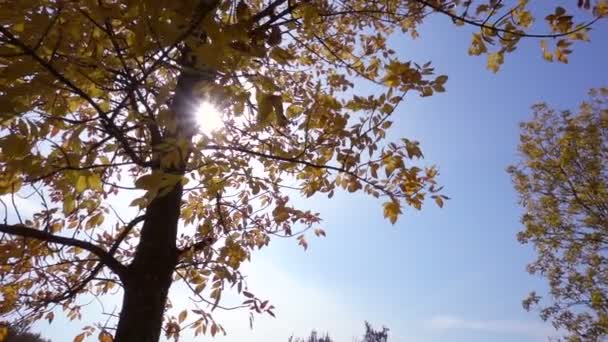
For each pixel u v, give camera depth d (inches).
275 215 157.8
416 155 109.8
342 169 110.7
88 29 56.8
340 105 112.6
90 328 154.6
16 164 61.7
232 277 132.1
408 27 157.1
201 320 157.0
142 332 100.9
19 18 50.1
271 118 59.2
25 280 151.5
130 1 48.4
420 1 97.5
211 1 51.2
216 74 60.5
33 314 138.3
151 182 59.6
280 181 157.6
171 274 113.6
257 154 104.5
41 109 65.6
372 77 144.1
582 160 421.4
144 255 110.1
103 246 163.2
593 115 441.4
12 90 52.2
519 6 99.1
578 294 410.9
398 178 119.0
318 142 116.3
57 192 133.9
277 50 63.6
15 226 100.8
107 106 82.2
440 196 121.0
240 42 56.8
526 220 458.9
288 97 140.2
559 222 428.1
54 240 104.3
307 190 137.0
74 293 133.7
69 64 58.9
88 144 86.1
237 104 65.5
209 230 157.2
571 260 422.3
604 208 407.5
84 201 136.4
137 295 105.1
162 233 113.5
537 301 425.7
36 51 54.1
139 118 72.9
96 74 63.5
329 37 165.0
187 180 61.6
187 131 64.6
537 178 454.0
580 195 420.5
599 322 382.0
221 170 101.3
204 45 51.1
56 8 51.5
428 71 90.4
